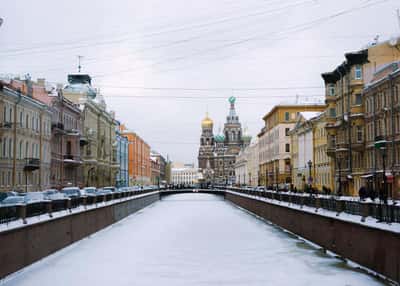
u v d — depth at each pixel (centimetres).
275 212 5234
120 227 5028
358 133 6009
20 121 5259
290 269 2798
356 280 2417
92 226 4312
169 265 2988
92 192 5694
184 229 4859
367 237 2520
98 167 8825
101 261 3081
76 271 2773
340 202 3128
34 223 2761
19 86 5962
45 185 6056
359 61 6044
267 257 3206
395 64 5225
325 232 3331
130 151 13600
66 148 7056
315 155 8075
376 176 5431
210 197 13550
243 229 4841
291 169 10344
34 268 2756
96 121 8812
